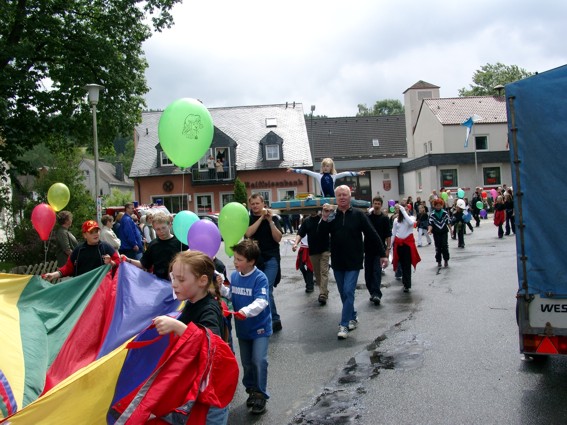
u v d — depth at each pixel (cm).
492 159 4141
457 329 743
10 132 2197
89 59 2283
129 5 2345
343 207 753
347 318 743
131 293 533
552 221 496
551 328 496
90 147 2652
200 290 329
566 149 489
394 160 4828
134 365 336
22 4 2116
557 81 492
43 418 323
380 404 498
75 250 698
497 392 507
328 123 5384
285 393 544
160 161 4378
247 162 4378
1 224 2258
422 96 5062
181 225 609
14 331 511
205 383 285
